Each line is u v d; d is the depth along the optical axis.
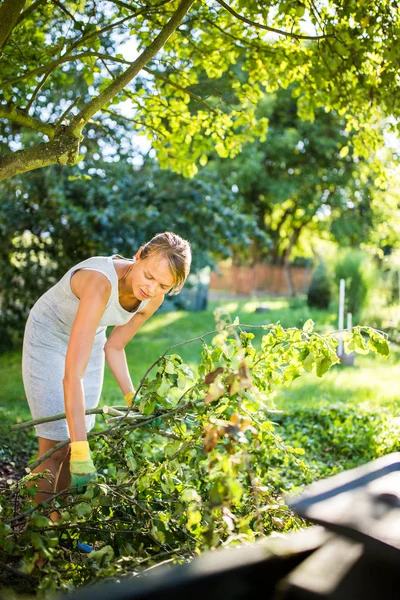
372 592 1.19
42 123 3.31
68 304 2.92
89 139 9.11
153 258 2.66
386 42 4.08
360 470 1.54
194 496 2.32
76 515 2.35
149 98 5.01
